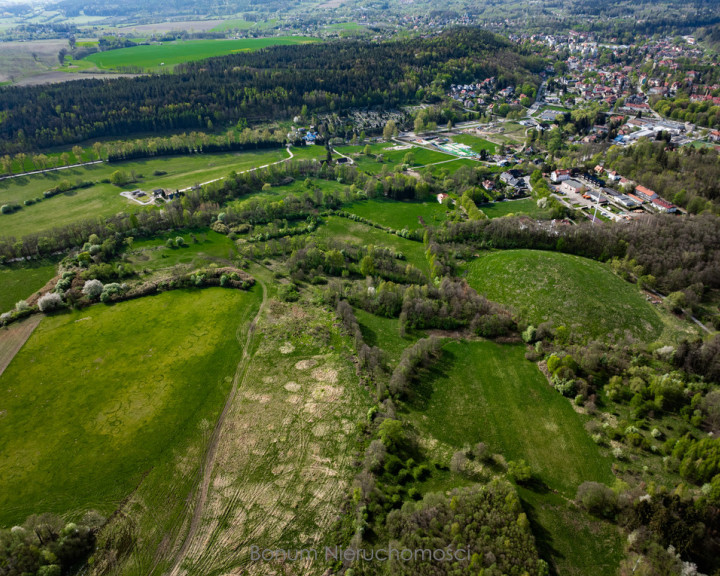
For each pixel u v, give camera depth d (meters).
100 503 82.50
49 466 89.06
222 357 115.69
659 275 136.25
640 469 85.75
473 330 123.44
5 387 106.94
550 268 138.62
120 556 74.69
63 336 122.62
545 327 117.75
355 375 109.88
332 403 102.31
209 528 78.44
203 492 84.25
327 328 125.50
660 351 108.81
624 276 138.75
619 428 93.56
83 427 97.06
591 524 77.56
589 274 135.88
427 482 85.75
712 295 130.12
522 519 74.56
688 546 70.12
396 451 91.50
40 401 103.25
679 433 91.62
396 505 81.50
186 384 107.50
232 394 105.12
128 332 124.00
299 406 101.69
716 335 108.44
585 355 107.94
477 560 69.06
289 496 83.31
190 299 137.62
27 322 127.69
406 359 110.19
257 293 140.62
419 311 127.00
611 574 70.69
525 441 93.19
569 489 83.56
